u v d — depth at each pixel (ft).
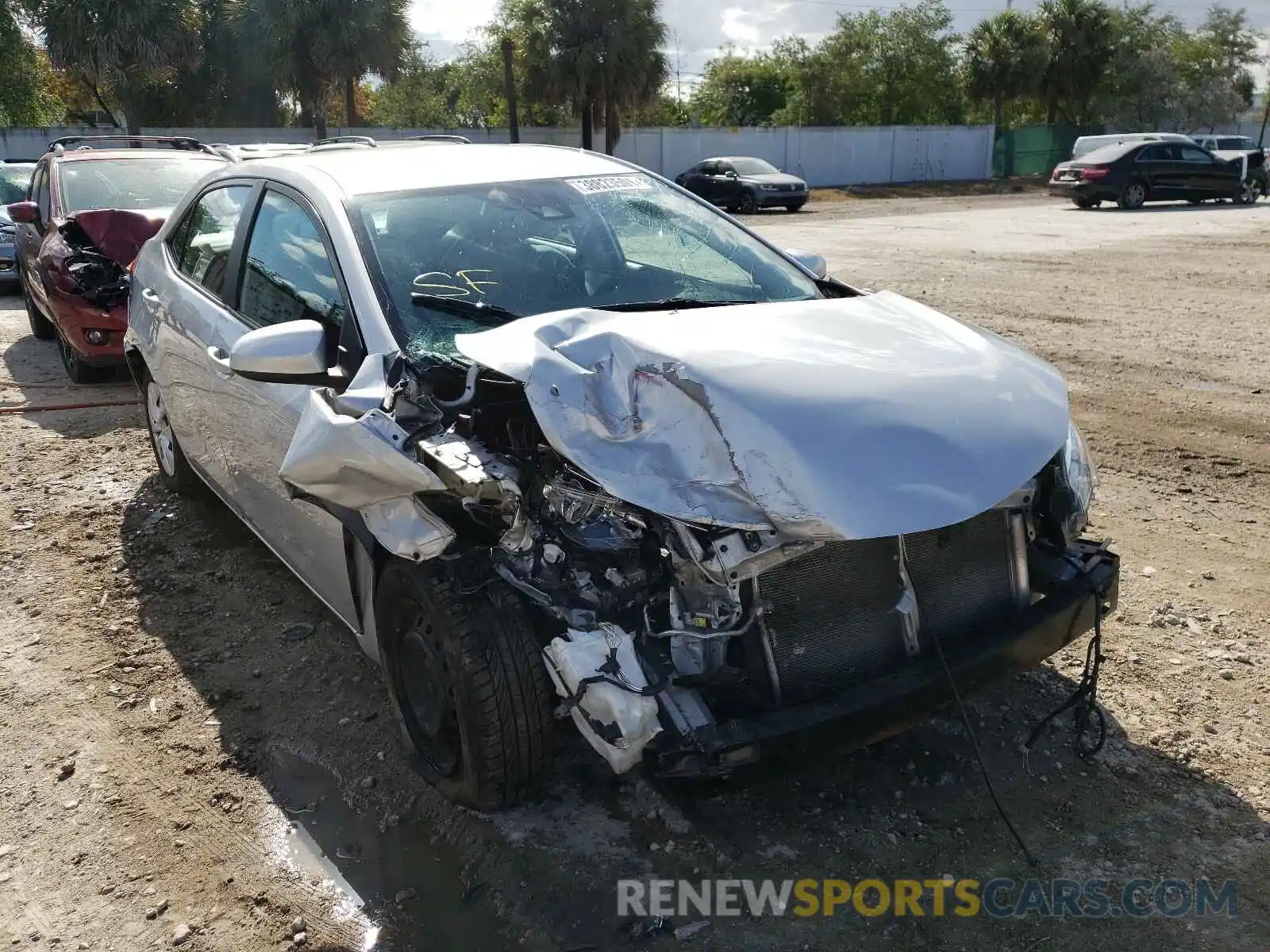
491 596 9.15
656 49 119.55
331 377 10.60
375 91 172.86
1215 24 229.66
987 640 9.46
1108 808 10.03
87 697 12.34
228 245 14.44
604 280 12.10
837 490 8.16
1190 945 8.43
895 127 145.79
